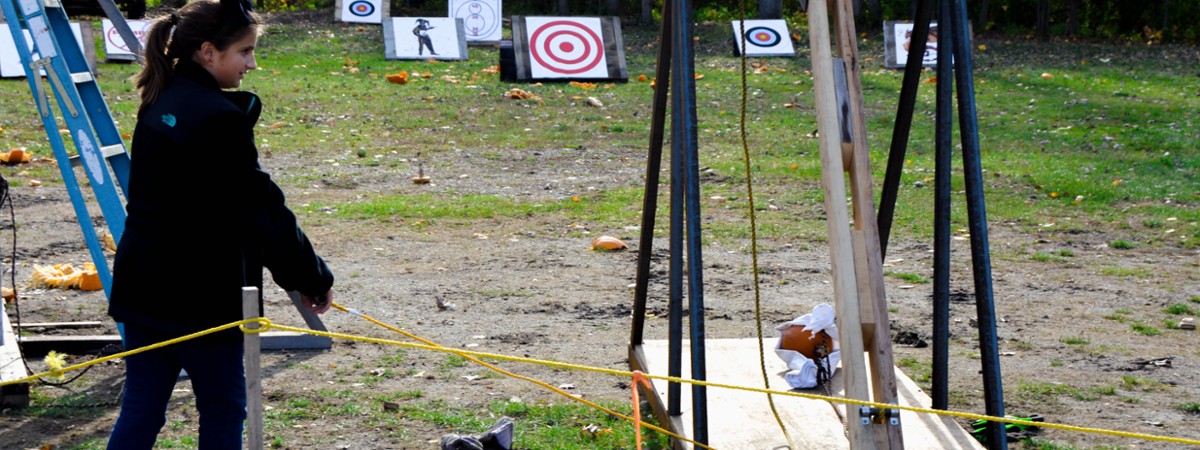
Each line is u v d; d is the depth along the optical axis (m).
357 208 17.75
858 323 6.07
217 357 5.76
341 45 42.47
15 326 11.04
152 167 5.50
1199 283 13.68
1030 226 16.84
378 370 9.95
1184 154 22.83
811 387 8.66
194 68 5.59
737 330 11.55
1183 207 18.11
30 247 14.81
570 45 35.62
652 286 13.42
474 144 24.30
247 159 5.49
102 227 16.09
